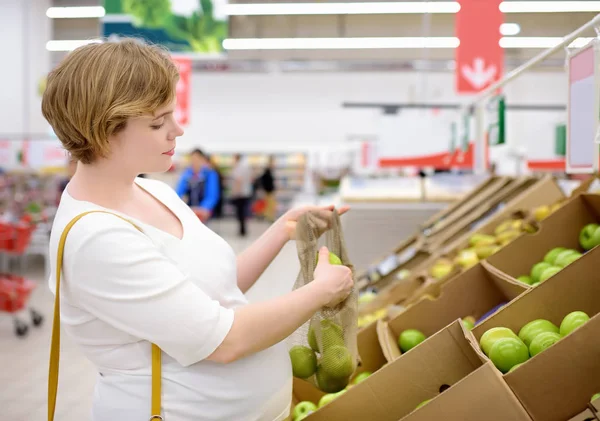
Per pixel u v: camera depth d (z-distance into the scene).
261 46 13.85
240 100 18.55
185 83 9.31
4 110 12.98
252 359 1.42
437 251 3.77
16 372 4.55
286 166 20.70
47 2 13.45
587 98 1.96
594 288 1.71
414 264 3.91
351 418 1.59
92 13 13.20
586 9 9.73
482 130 4.74
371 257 6.22
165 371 1.31
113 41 1.33
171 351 1.26
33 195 10.48
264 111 18.52
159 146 1.33
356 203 6.36
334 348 1.60
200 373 1.33
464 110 5.41
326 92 18.36
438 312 2.23
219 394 1.34
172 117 1.35
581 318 1.58
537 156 6.62
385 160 7.19
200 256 1.43
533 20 12.59
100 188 1.36
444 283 2.48
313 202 9.16
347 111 18.33
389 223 6.20
